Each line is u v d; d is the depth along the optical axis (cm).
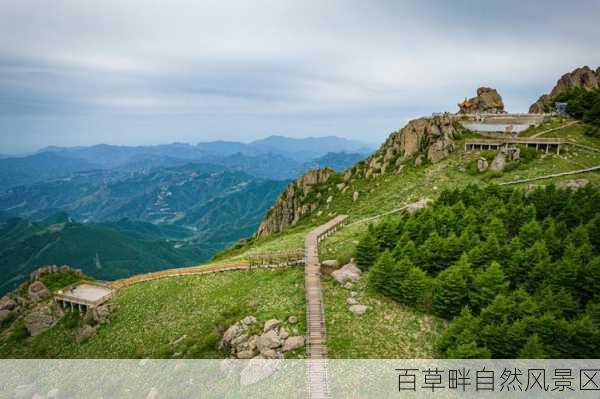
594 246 4719
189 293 6556
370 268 5347
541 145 8956
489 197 6388
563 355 3522
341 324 4450
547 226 5397
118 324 6631
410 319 4422
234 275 6594
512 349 3603
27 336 7625
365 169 11556
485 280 4275
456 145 9825
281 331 4462
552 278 4269
